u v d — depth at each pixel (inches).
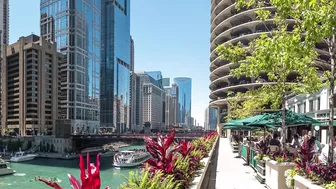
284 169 322.3
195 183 231.3
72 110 5846.5
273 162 342.6
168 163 203.9
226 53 415.5
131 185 153.6
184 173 215.6
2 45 5196.9
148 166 191.5
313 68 359.6
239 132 1528.1
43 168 2728.8
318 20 200.7
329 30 195.6
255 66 377.7
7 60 5196.9
